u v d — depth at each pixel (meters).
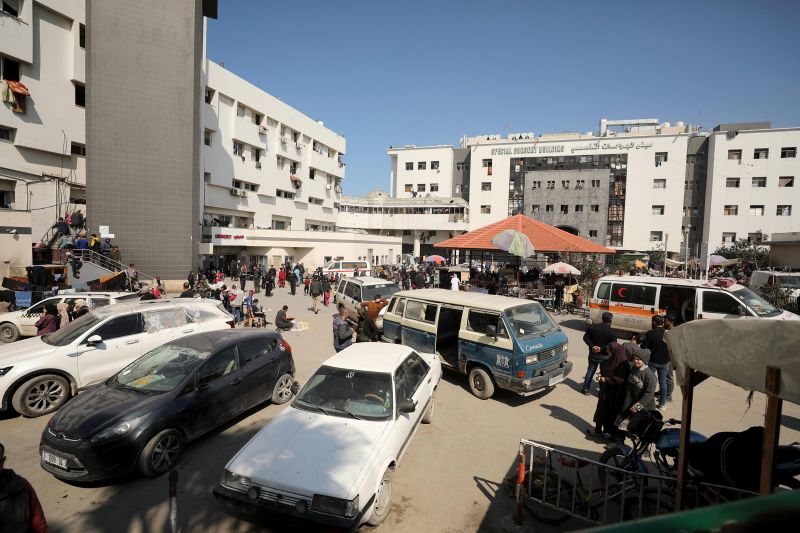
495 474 5.21
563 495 4.43
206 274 27.94
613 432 5.71
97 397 5.54
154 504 4.61
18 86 20.08
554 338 7.76
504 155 55.22
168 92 23.16
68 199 22.28
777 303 14.94
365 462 4.20
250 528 4.22
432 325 8.66
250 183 36.81
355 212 59.38
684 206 48.84
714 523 1.04
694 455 3.96
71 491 4.84
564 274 18.50
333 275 27.08
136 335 7.95
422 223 57.69
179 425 5.40
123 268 20.41
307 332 13.80
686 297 10.98
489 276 21.05
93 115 21.58
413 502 4.65
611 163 50.59
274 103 38.41
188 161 23.78
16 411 6.94
